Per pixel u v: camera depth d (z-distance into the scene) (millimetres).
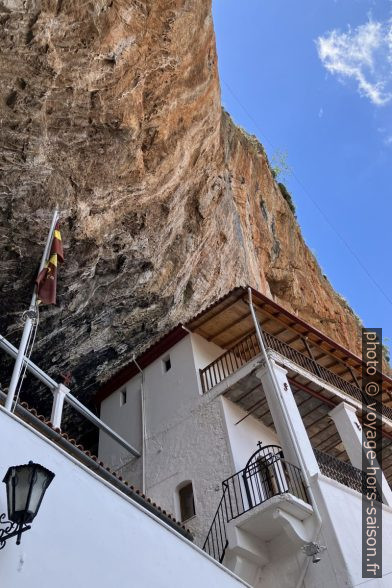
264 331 13719
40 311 12117
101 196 11188
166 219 13195
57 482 5734
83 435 16312
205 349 14969
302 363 13711
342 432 12633
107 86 9859
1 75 8641
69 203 10680
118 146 10727
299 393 13078
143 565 5965
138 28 9758
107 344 14844
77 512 5703
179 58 10984
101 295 13164
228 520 10062
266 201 25875
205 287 16531
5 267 10945
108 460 14867
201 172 14211
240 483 11133
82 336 13883
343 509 9805
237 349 14750
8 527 4918
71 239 11305
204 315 14352
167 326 15844
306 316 26234
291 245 26828
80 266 11883
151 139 11500
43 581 4973
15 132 9250
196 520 11312
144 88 10773
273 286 25109
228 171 19156
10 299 11562
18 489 4914
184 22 10594
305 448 10648
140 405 15133
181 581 6242
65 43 8859
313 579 9008
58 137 9859
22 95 8977
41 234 10711
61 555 5266
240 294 13516
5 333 12102
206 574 6629
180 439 13195
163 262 14031
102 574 5496
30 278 11266
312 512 9570
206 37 11742
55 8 8344
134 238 12672
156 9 9898
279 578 9438
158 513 10469
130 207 12078
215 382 13828
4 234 10414
